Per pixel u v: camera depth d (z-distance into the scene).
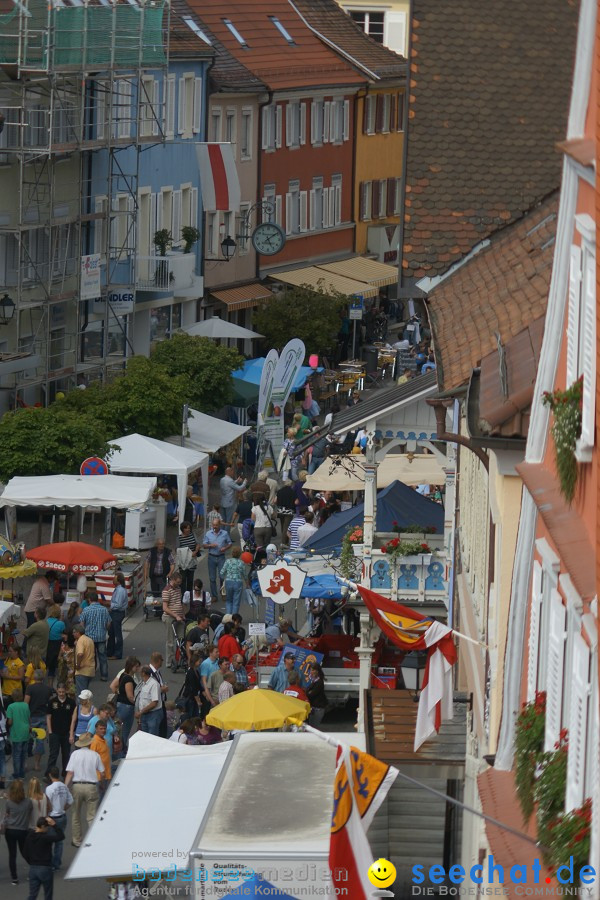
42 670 47.41
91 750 41.88
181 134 115.81
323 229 144.00
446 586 50.06
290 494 76.12
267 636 56.53
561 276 21.80
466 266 42.38
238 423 99.75
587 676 16.91
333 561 53.94
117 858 31.66
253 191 130.38
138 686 47.44
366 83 148.38
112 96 99.19
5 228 88.50
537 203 43.19
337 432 50.22
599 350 17.09
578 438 18.81
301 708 42.56
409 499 54.81
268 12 142.00
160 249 107.88
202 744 44.09
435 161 43.62
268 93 129.88
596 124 17.75
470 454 38.72
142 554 71.75
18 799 38.66
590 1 20.11
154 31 97.88
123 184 106.00
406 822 39.72
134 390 80.56
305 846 28.31
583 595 16.25
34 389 93.88
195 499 78.56
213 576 66.62
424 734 32.81
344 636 56.91
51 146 89.25
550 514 19.22
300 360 82.75
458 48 44.97
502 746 24.00
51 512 71.19
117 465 73.19
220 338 117.50
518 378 25.39
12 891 39.09
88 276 96.06
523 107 44.41
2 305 86.69
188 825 32.91
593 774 16.12
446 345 33.44
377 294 143.12
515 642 24.11
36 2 87.88
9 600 59.53
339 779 21.41
